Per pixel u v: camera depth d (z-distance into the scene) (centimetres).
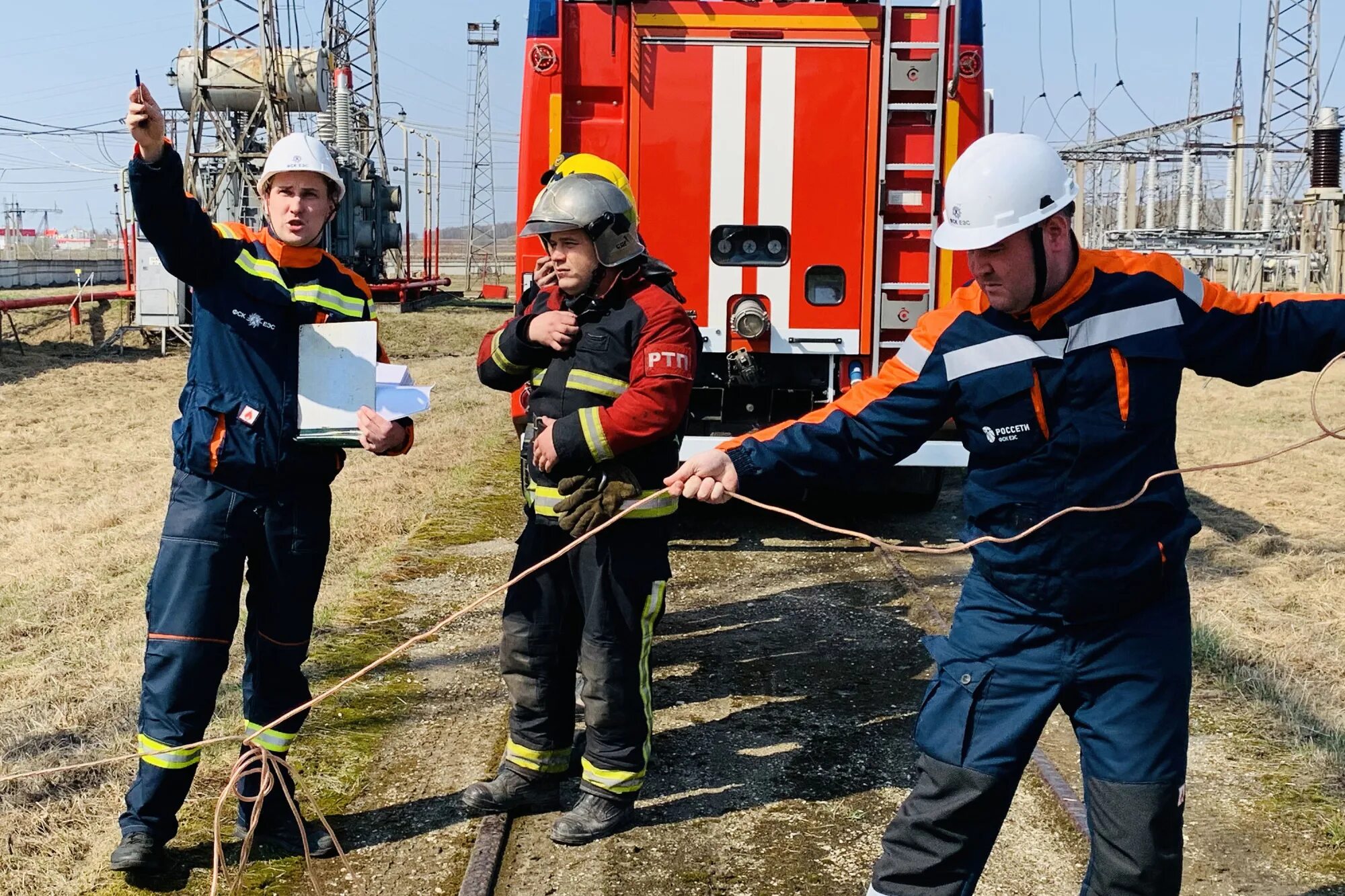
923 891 264
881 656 533
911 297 679
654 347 352
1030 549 252
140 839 332
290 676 354
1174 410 256
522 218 666
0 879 333
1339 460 986
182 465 336
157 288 1997
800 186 667
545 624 370
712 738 444
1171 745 249
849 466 269
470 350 2284
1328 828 362
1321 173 2469
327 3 3894
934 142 664
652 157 664
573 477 350
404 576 649
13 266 3647
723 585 650
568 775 412
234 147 2286
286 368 340
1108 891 251
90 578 655
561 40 653
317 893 297
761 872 347
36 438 1179
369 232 3231
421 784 399
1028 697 258
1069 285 250
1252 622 563
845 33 657
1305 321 258
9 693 477
